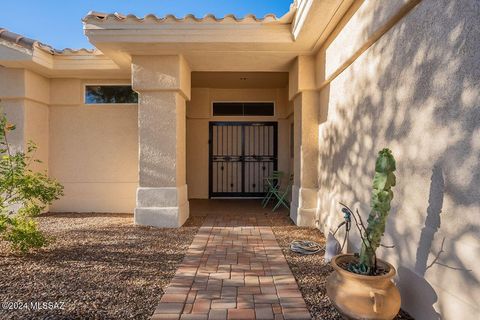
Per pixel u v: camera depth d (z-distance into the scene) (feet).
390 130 10.05
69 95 23.34
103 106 23.57
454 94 7.09
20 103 21.13
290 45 17.35
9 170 13.03
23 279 10.85
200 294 9.89
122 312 8.83
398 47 9.54
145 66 18.48
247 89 29.99
